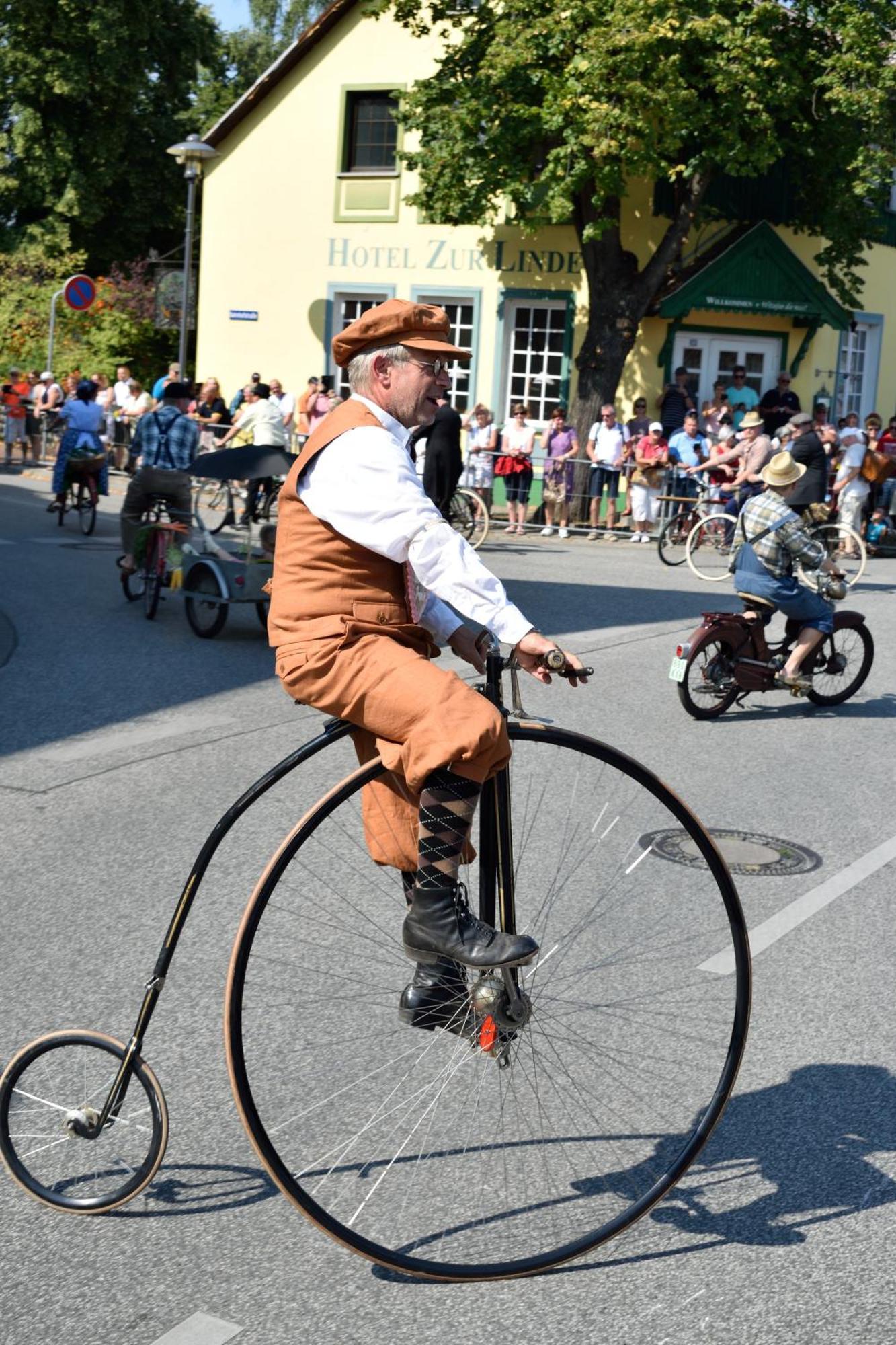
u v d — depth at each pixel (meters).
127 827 6.64
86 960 5.04
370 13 22.02
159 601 13.56
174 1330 3.03
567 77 20.05
